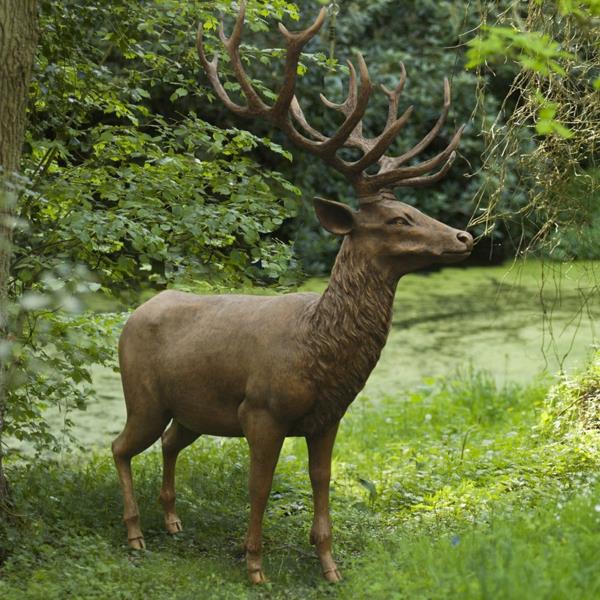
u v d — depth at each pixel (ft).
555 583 22.31
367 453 46.70
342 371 29.01
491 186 79.05
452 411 51.60
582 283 79.20
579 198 39.04
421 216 28.76
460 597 22.88
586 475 37.45
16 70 30.14
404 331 68.74
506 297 70.54
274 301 30.50
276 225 39.50
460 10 84.79
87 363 36.01
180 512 35.01
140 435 32.35
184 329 31.53
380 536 33.24
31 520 31.94
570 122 37.55
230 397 30.63
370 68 83.66
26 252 37.50
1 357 27.07
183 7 39.99
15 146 30.60
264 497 29.99
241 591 28.32
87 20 39.24
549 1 34.94
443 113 30.14
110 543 31.83
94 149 40.93
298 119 31.40
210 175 40.19
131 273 39.42
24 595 26.66
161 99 75.41
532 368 59.47
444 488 38.11
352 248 28.99
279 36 76.69
